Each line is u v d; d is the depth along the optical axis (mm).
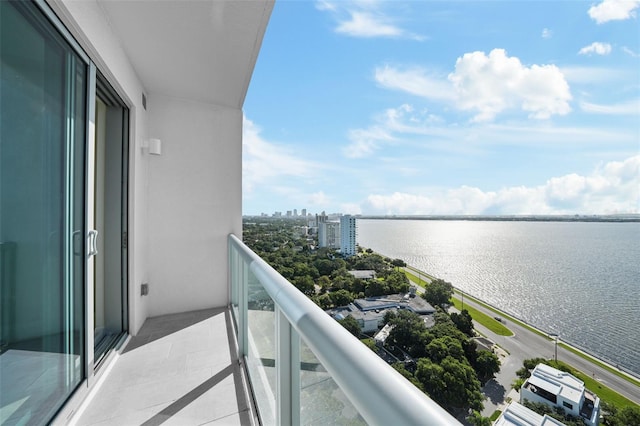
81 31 1392
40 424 1203
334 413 530
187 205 3020
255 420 1458
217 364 1991
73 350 1443
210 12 1759
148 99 2846
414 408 267
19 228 1076
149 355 2105
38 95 1165
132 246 2414
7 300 1024
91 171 1586
